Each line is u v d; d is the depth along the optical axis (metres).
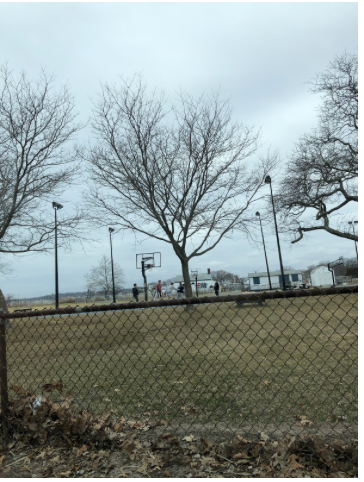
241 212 19.44
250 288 57.69
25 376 5.37
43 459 2.84
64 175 16.91
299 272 58.53
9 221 15.96
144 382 4.73
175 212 18.48
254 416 3.42
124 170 18.75
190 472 2.50
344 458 2.55
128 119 18.00
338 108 18.80
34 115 15.51
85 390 4.58
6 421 3.16
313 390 4.04
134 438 3.03
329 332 7.58
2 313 3.20
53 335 8.87
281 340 7.06
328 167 20.00
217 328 8.90
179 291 25.06
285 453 2.57
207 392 4.21
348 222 21.97
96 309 2.93
